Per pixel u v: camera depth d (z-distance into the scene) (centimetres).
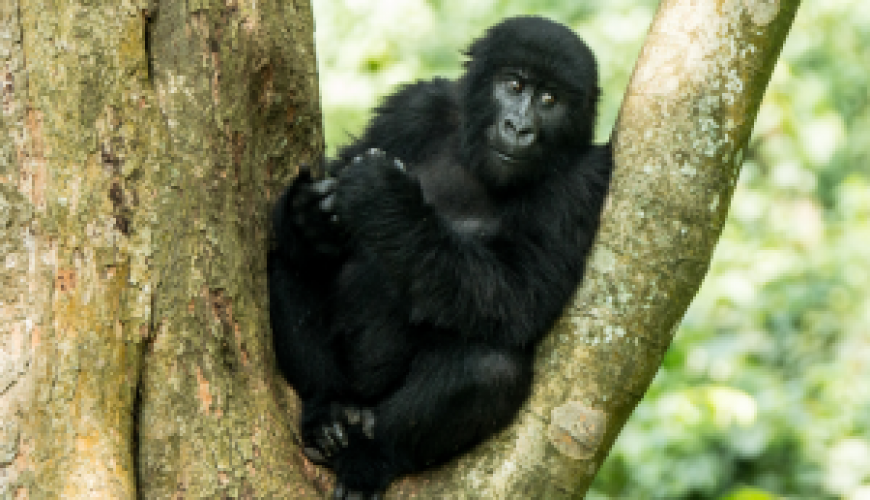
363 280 878
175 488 627
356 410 831
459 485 743
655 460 1463
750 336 1925
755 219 2041
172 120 651
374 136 981
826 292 1900
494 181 891
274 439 686
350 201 797
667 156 724
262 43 727
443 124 984
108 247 604
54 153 591
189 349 641
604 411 727
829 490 1545
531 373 761
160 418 625
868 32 2172
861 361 1823
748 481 1647
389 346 866
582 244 821
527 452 731
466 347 789
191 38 668
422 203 811
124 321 609
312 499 688
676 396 1428
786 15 717
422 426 775
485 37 944
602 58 1931
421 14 1923
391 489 777
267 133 775
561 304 790
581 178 847
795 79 2023
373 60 1838
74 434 577
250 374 691
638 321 724
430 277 796
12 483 559
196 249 653
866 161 2233
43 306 580
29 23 589
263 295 754
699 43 726
